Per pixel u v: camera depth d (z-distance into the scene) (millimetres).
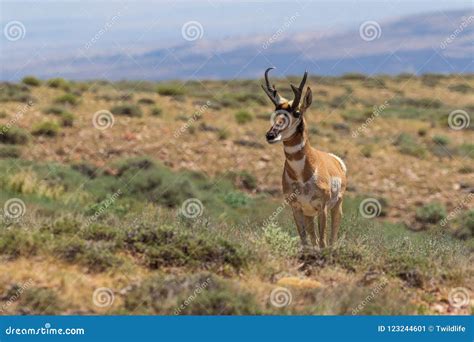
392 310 39469
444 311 41000
